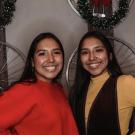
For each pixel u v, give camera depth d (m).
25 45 2.36
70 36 2.42
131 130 1.50
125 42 2.49
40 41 1.46
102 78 1.54
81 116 1.54
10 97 1.33
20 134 1.36
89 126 1.50
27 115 1.36
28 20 2.36
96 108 1.48
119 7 2.38
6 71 2.33
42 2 2.38
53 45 1.46
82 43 1.58
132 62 2.50
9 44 2.33
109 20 2.37
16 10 2.33
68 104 1.51
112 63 1.59
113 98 1.46
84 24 2.43
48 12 2.39
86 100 1.55
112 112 1.45
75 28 2.42
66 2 2.40
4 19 2.24
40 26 2.38
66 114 1.45
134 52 2.50
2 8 2.24
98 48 1.55
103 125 1.46
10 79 2.34
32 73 1.49
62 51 1.50
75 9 2.38
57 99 1.45
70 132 1.45
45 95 1.40
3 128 1.31
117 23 2.44
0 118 1.30
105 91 1.49
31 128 1.36
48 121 1.35
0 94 1.36
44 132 1.36
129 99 1.43
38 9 2.37
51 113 1.36
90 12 2.33
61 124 1.39
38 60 1.45
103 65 1.55
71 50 2.42
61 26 2.41
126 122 1.46
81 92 1.62
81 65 1.62
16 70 2.34
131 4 2.46
